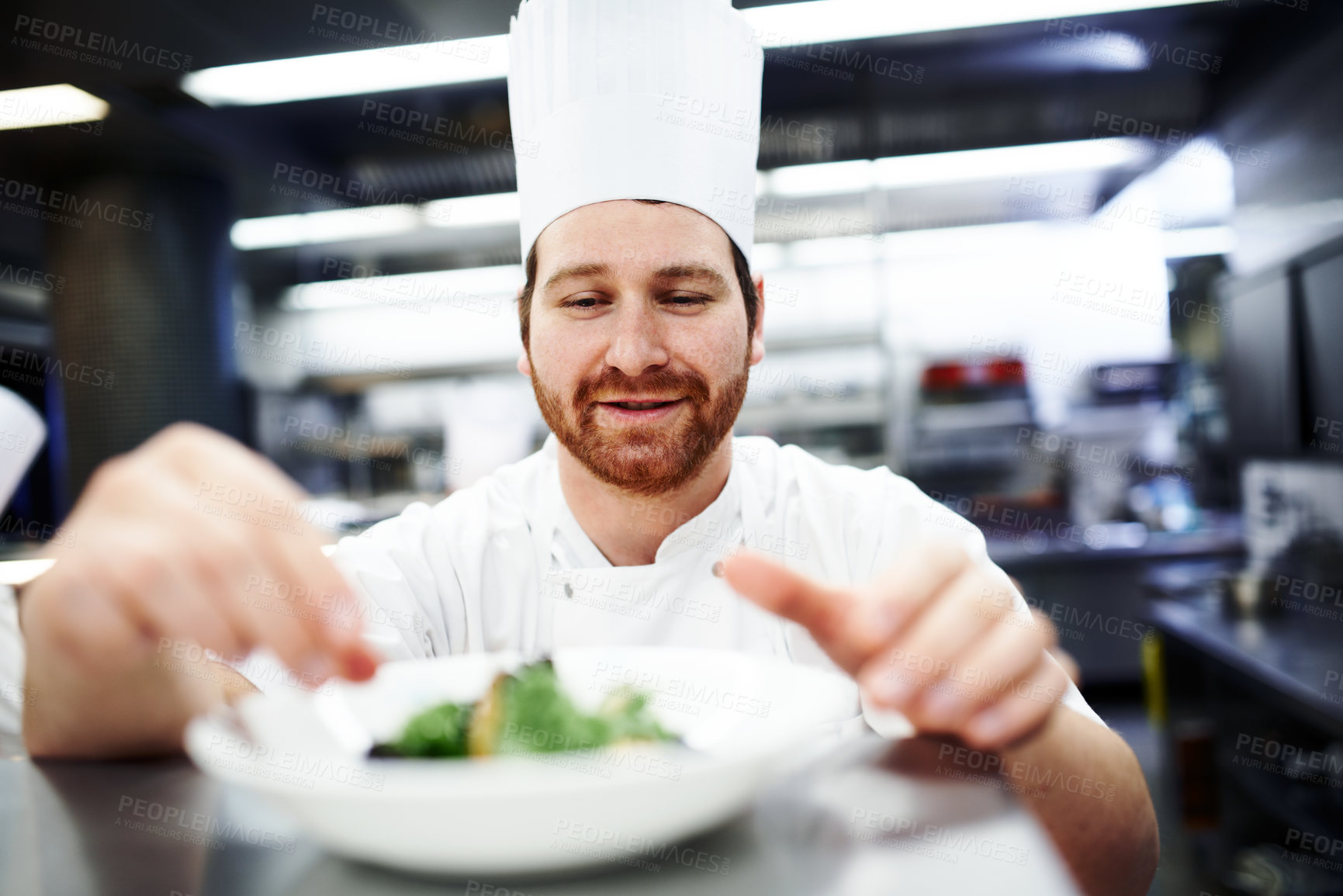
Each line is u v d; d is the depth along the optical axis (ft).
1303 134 10.73
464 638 4.27
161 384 15.89
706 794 1.26
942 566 1.71
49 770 1.82
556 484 4.50
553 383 3.94
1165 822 10.23
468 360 22.86
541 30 4.04
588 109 3.83
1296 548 11.00
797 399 19.88
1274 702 7.11
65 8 10.55
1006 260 19.42
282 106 13.75
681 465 3.89
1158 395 18.24
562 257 3.83
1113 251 18.58
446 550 4.34
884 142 15.79
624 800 1.20
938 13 11.62
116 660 1.82
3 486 6.20
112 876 1.32
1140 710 14.98
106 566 1.75
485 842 1.21
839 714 1.78
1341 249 9.25
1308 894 7.64
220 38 11.58
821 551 4.38
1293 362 10.37
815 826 1.44
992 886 1.18
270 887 1.31
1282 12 11.23
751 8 11.18
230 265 16.74
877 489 4.55
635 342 3.73
